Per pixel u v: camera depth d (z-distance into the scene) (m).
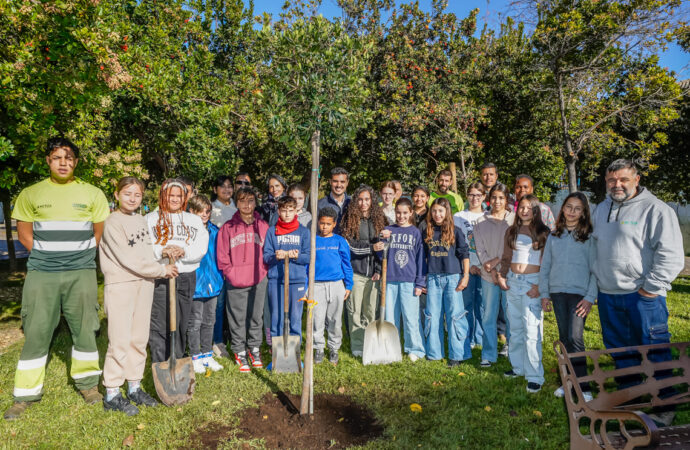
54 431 3.21
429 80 10.95
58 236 3.48
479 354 4.93
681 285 8.96
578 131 9.44
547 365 4.52
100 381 4.12
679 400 2.61
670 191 13.49
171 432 3.19
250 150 10.86
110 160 5.85
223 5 11.00
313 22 2.96
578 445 2.32
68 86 4.34
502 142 12.27
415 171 11.22
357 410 3.55
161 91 6.81
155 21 8.95
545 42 8.65
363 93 3.12
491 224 4.43
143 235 3.57
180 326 3.91
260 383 4.00
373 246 4.57
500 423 3.34
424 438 3.12
